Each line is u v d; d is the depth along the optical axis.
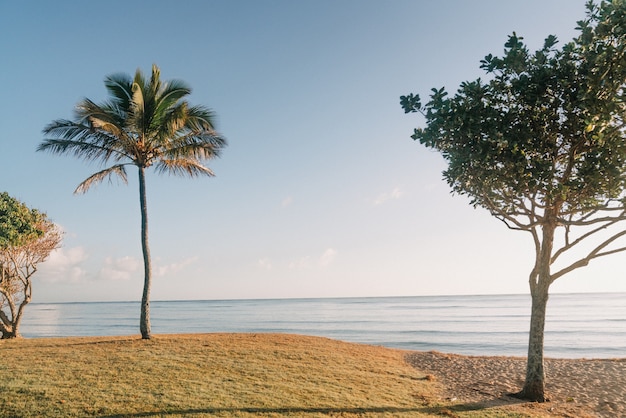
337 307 185.75
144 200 20.67
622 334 55.34
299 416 10.12
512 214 13.90
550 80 11.92
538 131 12.50
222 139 21.89
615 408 12.66
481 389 14.65
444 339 52.47
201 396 10.95
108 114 20.16
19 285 26.02
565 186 11.55
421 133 12.90
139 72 20.17
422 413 11.34
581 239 13.12
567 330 61.47
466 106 12.30
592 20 11.37
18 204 24.75
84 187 20.58
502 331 62.34
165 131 20.08
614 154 11.64
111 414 9.35
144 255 20.38
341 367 16.16
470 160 12.46
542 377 13.55
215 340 20.23
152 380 12.20
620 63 10.56
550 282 13.70
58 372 12.73
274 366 15.19
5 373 12.45
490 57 12.31
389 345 46.69
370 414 10.82
